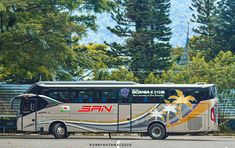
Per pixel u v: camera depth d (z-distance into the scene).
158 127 38.97
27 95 39.59
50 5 44.75
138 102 39.16
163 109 38.94
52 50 43.22
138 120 39.06
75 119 39.25
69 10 45.56
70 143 33.12
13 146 30.64
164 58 81.25
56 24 43.31
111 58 75.81
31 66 44.78
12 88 51.41
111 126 39.16
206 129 38.62
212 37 86.25
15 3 42.03
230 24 83.19
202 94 38.81
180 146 31.55
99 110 39.25
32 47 42.97
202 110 38.72
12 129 49.53
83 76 58.16
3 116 49.88
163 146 31.44
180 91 38.97
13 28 41.31
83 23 49.53
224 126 51.81
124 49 81.69
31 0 44.31
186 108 38.84
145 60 78.88
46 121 39.31
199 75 60.09
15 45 42.53
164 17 83.19
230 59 64.00
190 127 38.78
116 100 39.31
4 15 43.09
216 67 59.97
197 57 66.25
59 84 39.59
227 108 53.16
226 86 56.94
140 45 80.81
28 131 39.34
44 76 49.72
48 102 39.38
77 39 53.47
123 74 60.06
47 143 33.00
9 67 45.72
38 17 44.25
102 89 39.41
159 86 39.19
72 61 48.41
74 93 39.47
